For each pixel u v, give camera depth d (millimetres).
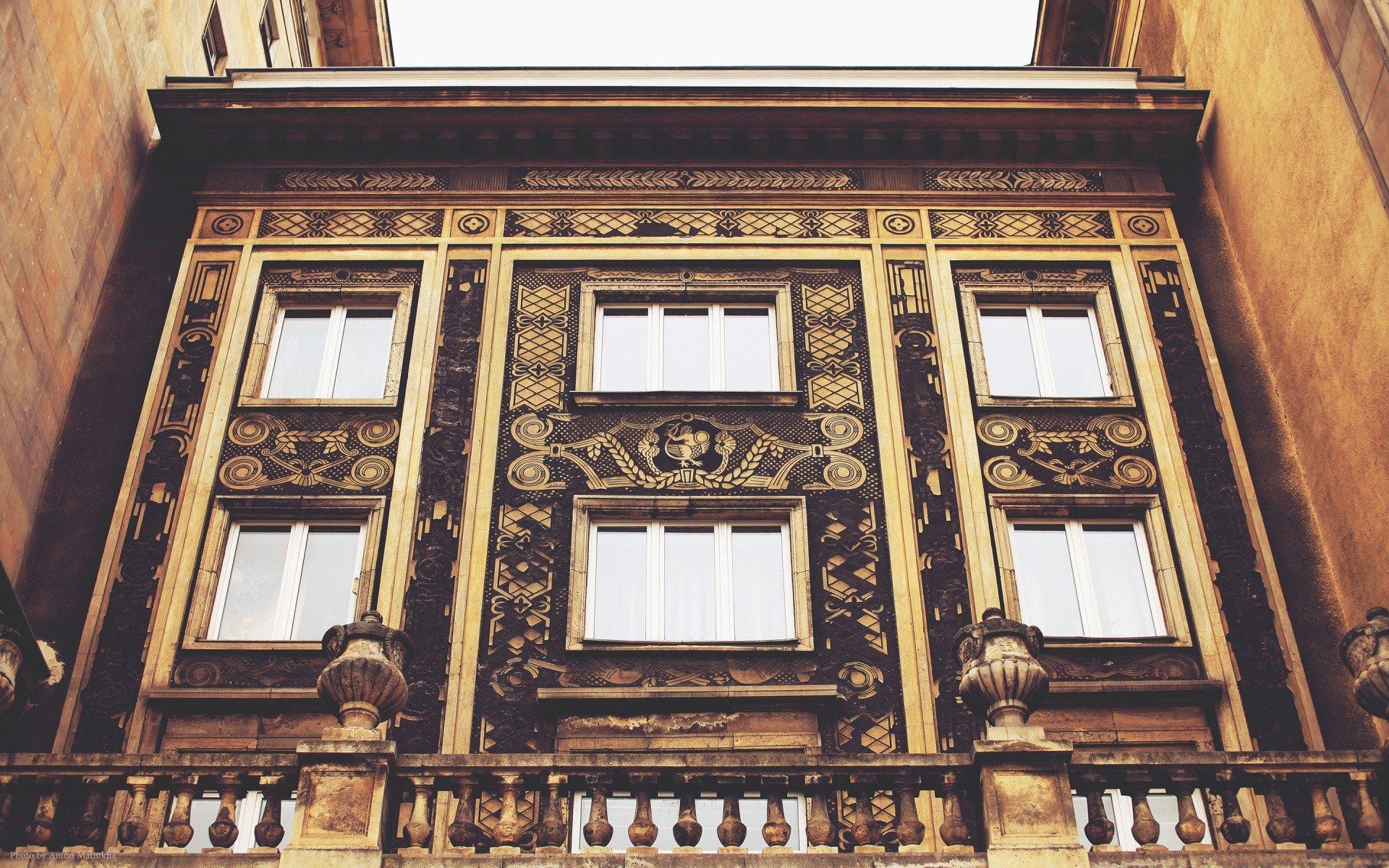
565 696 14625
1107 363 18125
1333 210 16688
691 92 19953
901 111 19953
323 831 10961
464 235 19234
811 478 16672
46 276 16922
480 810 13602
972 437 17078
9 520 15711
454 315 18297
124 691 14836
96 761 11578
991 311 18781
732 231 19344
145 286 18734
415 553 15945
